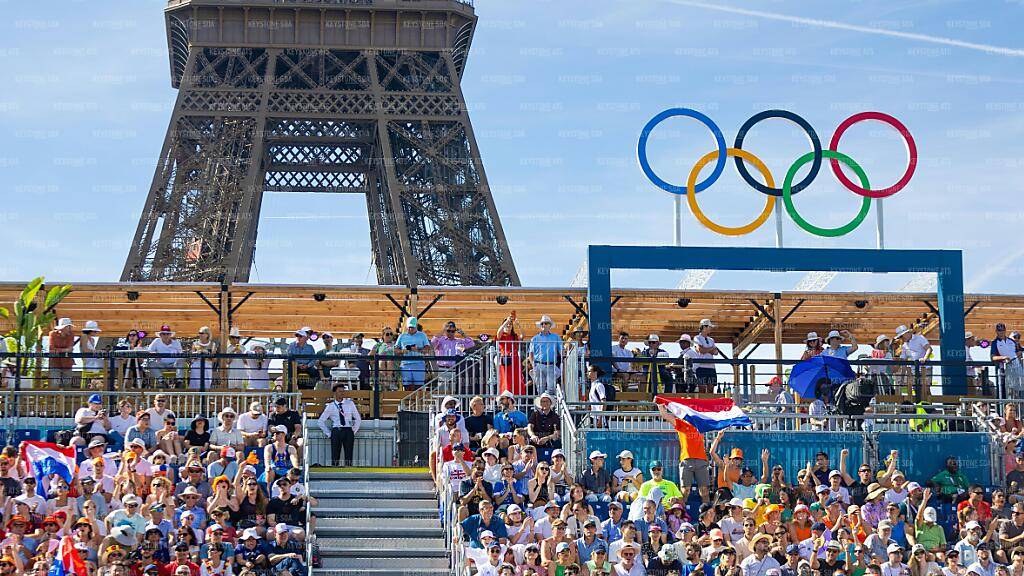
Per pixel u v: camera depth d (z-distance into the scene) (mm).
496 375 35781
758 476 33219
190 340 50219
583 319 46125
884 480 31000
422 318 46281
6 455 27938
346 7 98188
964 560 28609
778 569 26562
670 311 46500
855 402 34750
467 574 26062
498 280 89812
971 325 49625
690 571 26312
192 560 24625
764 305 45219
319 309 45531
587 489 29875
